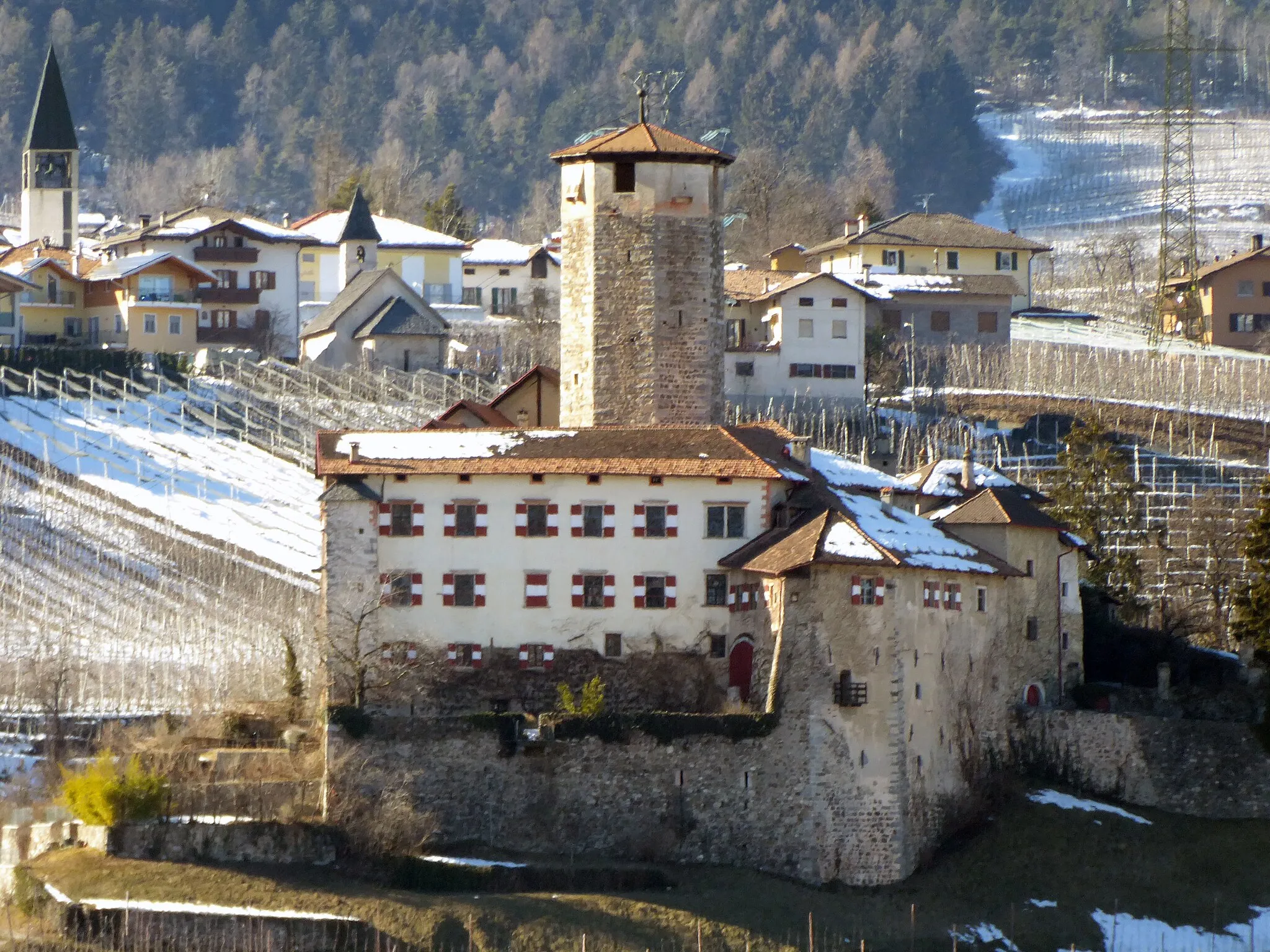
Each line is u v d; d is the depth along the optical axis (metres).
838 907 195.25
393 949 183.00
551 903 189.25
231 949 181.75
